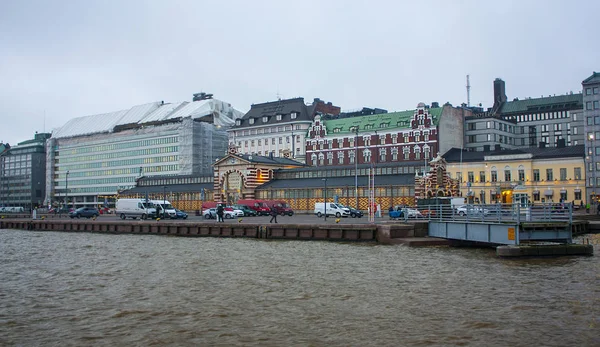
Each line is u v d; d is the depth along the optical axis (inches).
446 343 1138.7
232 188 5570.9
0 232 4151.1
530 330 1207.6
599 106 5511.8
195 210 5797.2
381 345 1135.0
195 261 2255.2
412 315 1339.8
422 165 4648.1
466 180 5703.7
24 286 1784.0
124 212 4566.9
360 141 6643.7
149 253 2561.5
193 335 1222.9
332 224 2994.6
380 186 4552.2
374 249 2546.8
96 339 1208.8
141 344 1170.6
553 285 1625.2
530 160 5388.8
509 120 7313.0
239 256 2378.2
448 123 6343.5
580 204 5142.7
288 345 1146.7
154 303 1513.3
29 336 1235.9
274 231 3169.3
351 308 1418.6
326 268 2006.6
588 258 2142.0
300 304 1469.0
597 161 5260.8
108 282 1830.7
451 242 2684.5
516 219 2256.4
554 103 7746.1
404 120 6422.2
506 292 1549.0
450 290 1592.0
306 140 7155.5
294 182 5275.6
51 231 4205.2
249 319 1336.1
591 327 1220.5
